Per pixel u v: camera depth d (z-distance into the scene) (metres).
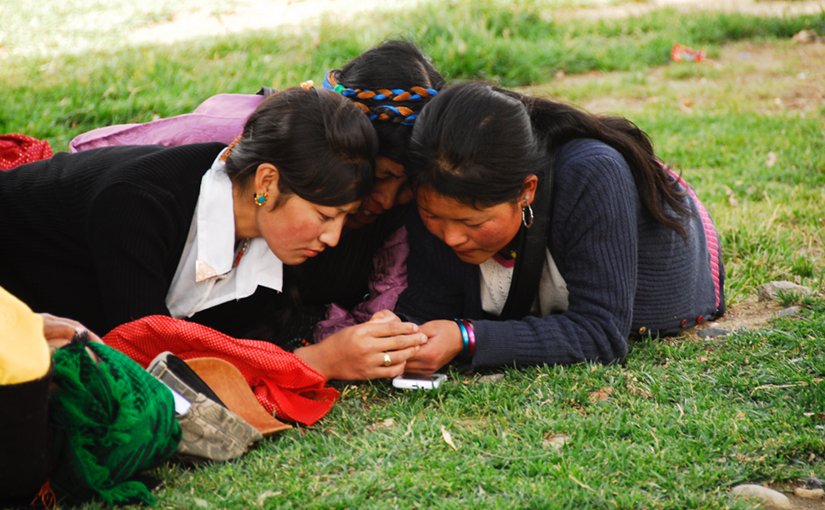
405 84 4.37
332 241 4.13
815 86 10.93
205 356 4.02
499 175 3.94
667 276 4.74
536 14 13.41
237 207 4.20
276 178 4.03
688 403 4.11
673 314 4.85
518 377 4.39
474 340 4.36
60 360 3.25
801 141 8.62
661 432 3.85
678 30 13.44
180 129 5.21
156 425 3.39
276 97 4.12
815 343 4.68
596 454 3.68
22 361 2.99
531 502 3.33
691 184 7.66
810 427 3.90
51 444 3.24
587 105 10.54
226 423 3.68
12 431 3.02
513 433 3.89
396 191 4.42
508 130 3.96
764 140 8.77
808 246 6.30
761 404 4.13
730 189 7.50
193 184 4.21
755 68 11.89
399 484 3.46
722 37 13.34
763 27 13.60
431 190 4.00
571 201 4.34
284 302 4.73
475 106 3.95
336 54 11.34
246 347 4.03
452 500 3.36
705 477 3.52
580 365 4.42
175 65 10.67
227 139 5.11
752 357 4.57
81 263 4.29
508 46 11.82
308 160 3.94
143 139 5.25
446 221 4.11
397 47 4.54
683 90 10.91
